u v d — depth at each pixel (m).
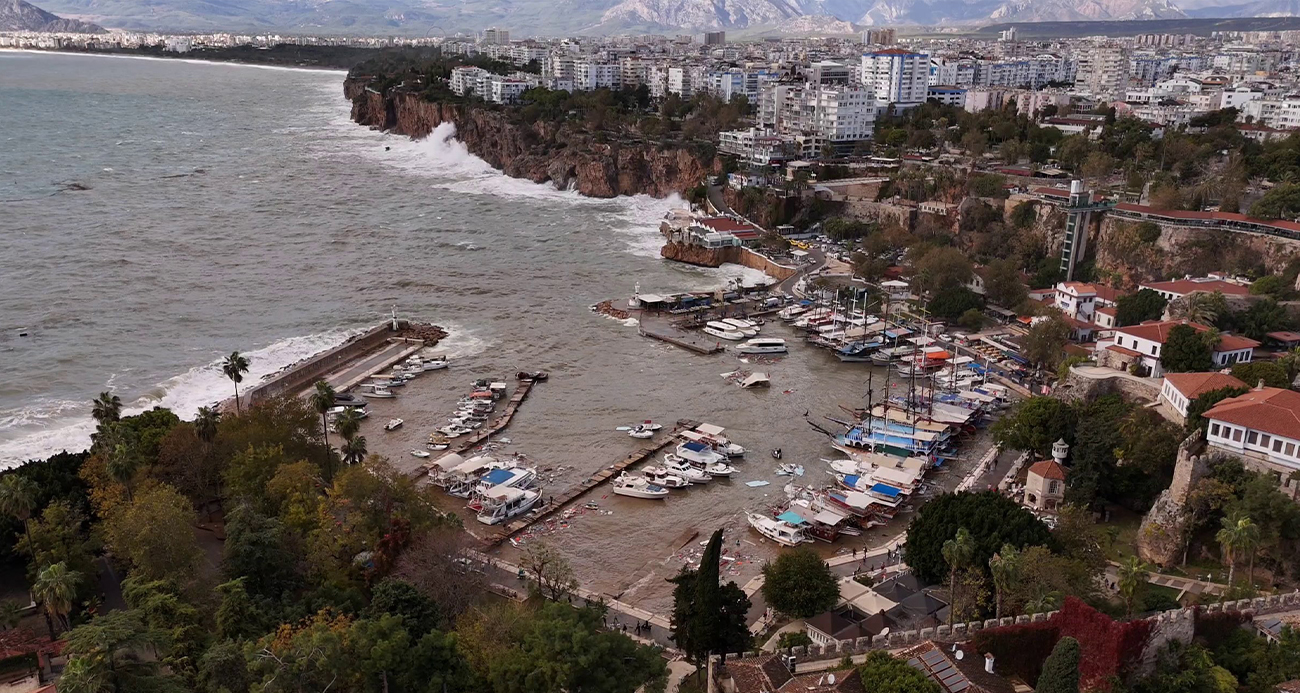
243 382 178.12
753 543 130.38
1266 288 188.12
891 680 75.81
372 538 110.00
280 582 103.19
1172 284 197.12
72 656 77.69
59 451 148.25
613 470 150.88
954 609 98.38
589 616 88.12
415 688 82.38
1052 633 84.62
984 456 158.38
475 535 130.88
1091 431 136.00
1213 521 113.94
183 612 89.94
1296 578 105.12
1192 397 131.00
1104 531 123.69
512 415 171.38
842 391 186.38
